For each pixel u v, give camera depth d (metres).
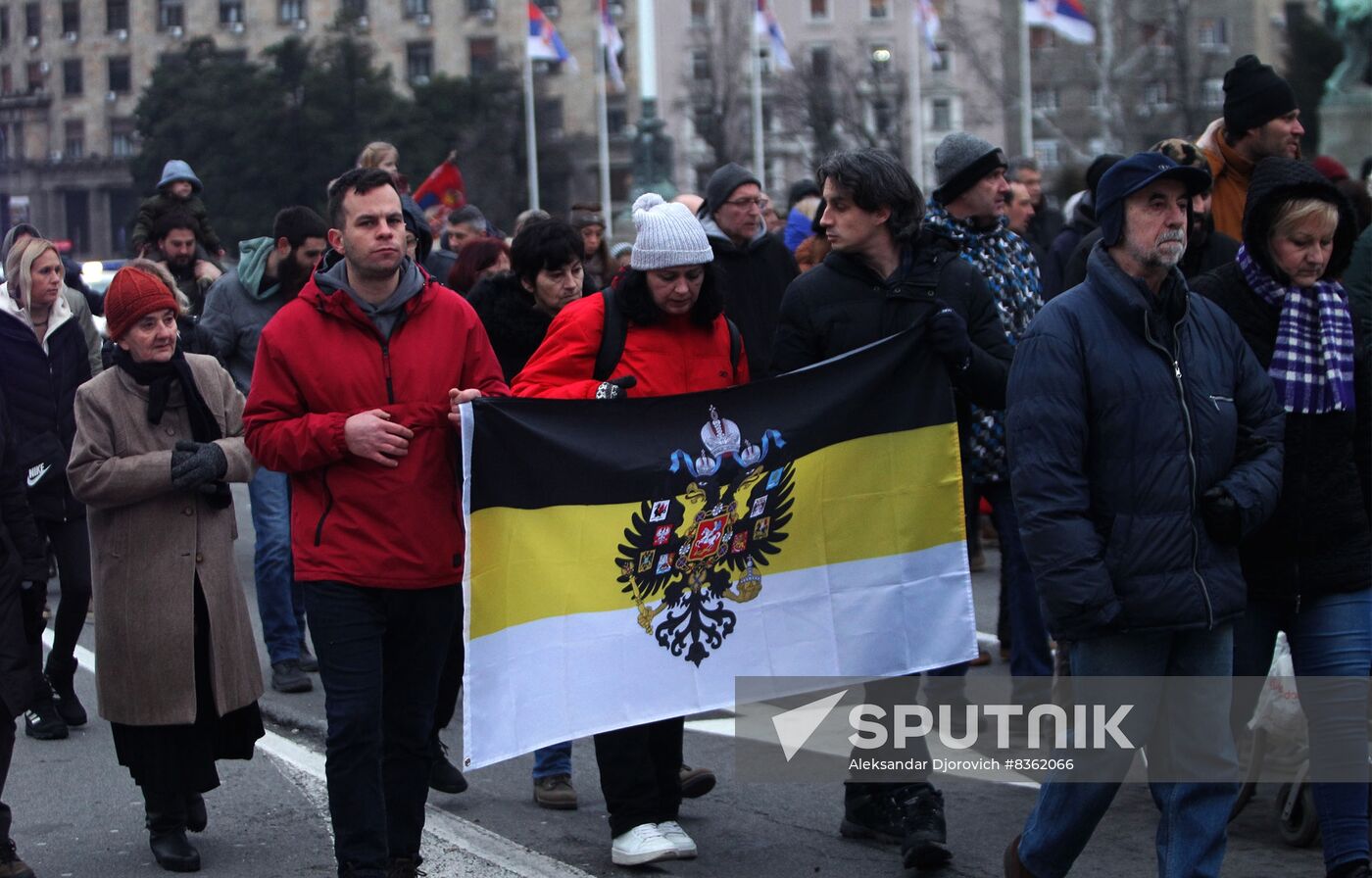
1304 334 4.75
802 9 79.38
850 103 60.94
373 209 4.69
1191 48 50.97
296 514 4.75
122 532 5.39
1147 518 4.26
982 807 5.79
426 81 69.19
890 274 5.32
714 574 5.11
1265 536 4.73
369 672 4.65
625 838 5.24
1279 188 4.76
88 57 86.50
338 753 4.61
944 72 71.88
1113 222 4.34
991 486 6.39
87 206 86.88
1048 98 68.31
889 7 79.38
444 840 5.55
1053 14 34.91
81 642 9.17
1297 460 4.70
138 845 5.68
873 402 5.23
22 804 6.21
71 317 7.51
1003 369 5.25
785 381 5.15
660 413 5.02
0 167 87.50
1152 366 4.30
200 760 5.43
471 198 63.16
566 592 4.92
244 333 8.23
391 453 4.61
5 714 5.18
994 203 6.41
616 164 80.06
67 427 7.36
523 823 5.80
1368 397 4.77
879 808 5.30
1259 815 5.66
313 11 84.38
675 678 5.06
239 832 5.78
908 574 5.28
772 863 5.27
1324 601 4.75
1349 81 17.94
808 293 5.35
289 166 58.72
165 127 59.25
